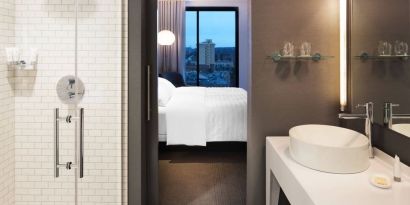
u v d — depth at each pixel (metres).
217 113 3.83
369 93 1.82
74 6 2.00
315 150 1.49
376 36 1.73
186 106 3.85
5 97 1.94
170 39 5.89
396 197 1.19
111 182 2.06
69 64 2.03
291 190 1.48
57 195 2.08
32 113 2.04
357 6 1.97
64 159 2.06
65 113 2.04
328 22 2.16
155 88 2.34
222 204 2.72
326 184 1.32
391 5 1.57
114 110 2.03
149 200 2.39
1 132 1.91
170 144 3.79
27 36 2.01
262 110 2.21
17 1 2.00
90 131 2.04
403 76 1.47
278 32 2.17
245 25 6.70
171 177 3.32
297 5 2.16
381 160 1.64
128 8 2.00
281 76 2.19
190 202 2.76
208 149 4.16
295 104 2.20
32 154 2.06
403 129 1.49
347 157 1.43
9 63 1.96
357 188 1.27
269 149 2.04
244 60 6.75
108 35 2.01
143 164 2.14
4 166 1.95
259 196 2.27
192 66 6.81
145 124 2.24
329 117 2.20
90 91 2.03
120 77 2.02
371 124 1.81
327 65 2.18
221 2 6.63
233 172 3.47
